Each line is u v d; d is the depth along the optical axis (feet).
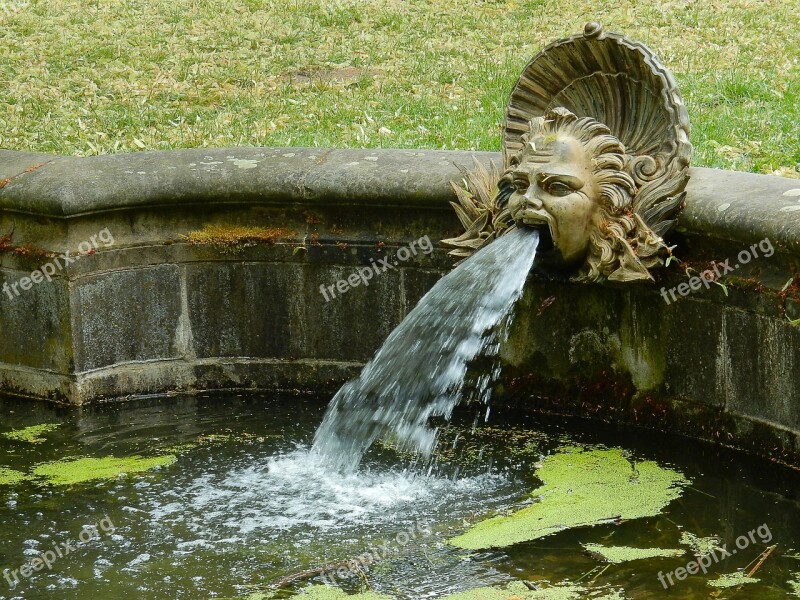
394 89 38.37
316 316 23.26
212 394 23.81
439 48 44.42
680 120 18.92
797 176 25.91
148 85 39.88
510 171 19.79
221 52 44.55
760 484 18.56
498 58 42.57
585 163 19.31
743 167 26.63
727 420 19.57
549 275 20.31
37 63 43.32
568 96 20.75
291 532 17.60
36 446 21.38
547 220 19.24
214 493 19.07
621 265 19.34
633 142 19.85
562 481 19.03
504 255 19.85
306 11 50.42
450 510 18.19
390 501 18.61
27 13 50.72
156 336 23.68
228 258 23.30
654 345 20.36
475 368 22.36
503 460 19.97
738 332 19.03
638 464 19.54
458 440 20.88
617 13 48.11
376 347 23.08
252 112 36.11
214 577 16.35
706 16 46.85
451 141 30.81
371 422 20.97
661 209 19.02
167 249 23.31
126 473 19.95
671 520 17.53
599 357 21.20
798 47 41.04
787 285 17.97
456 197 21.34
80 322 23.09
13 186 22.54
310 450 20.80
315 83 39.29
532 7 50.70
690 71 37.96
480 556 16.66
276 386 23.76
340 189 21.98
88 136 33.88
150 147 32.71
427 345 20.58
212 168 22.77
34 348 23.61
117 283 23.25
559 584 15.80
